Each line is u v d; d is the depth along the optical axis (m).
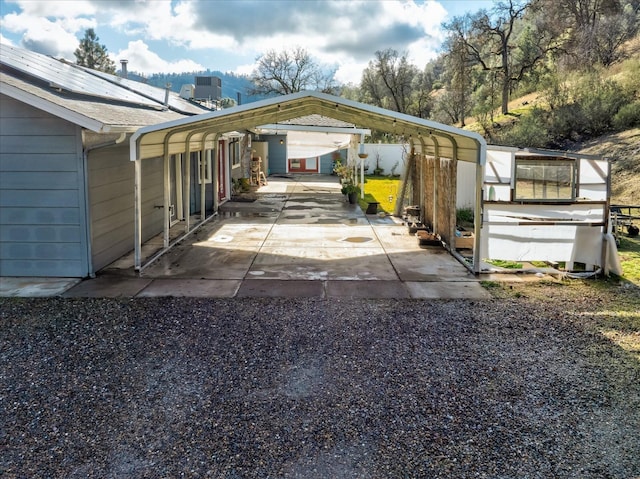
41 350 4.89
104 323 5.64
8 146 7.19
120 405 3.86
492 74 34.00
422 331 5.43
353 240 10.38
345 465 3.14
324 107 8.83
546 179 8.09
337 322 5.70
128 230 9.05
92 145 7.40
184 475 3.04
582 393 4.06
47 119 7.11
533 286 7.14
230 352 4.86
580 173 7.75
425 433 3.49
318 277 7.59
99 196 7.75
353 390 4.11
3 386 4.15
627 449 3.30
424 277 7.59
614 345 5.05
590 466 3.12
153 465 3.13
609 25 28.75
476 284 7.23
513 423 3.62
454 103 35.53
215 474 3.05
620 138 18.69
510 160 8.52
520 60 33.84
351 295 6.70
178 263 8.41
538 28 34.12
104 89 10.20
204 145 11.99
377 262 8.52
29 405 3.85
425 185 11.48
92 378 4.31
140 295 6.67
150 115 9.60
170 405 3.86
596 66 25.77
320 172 27.42
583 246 7.60
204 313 5.98
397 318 5.83
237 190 18.78
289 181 23.14
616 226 10.17
